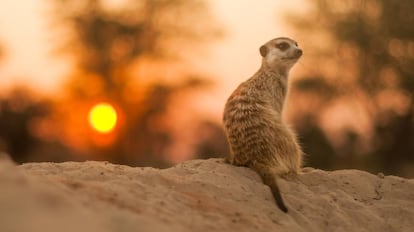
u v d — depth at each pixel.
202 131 27.19
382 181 7.67
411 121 26.23
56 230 3.99
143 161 29.22
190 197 6.13
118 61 30.67
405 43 26.52
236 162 7.47
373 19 26.70
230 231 5.57
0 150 28.25
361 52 26.45
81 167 6.66
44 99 29.56
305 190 7.09
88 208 4.83
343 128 25.22
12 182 4.43
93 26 30.78
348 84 26.28
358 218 6.82
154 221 5.02
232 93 7.87
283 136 7.45
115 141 29.14
